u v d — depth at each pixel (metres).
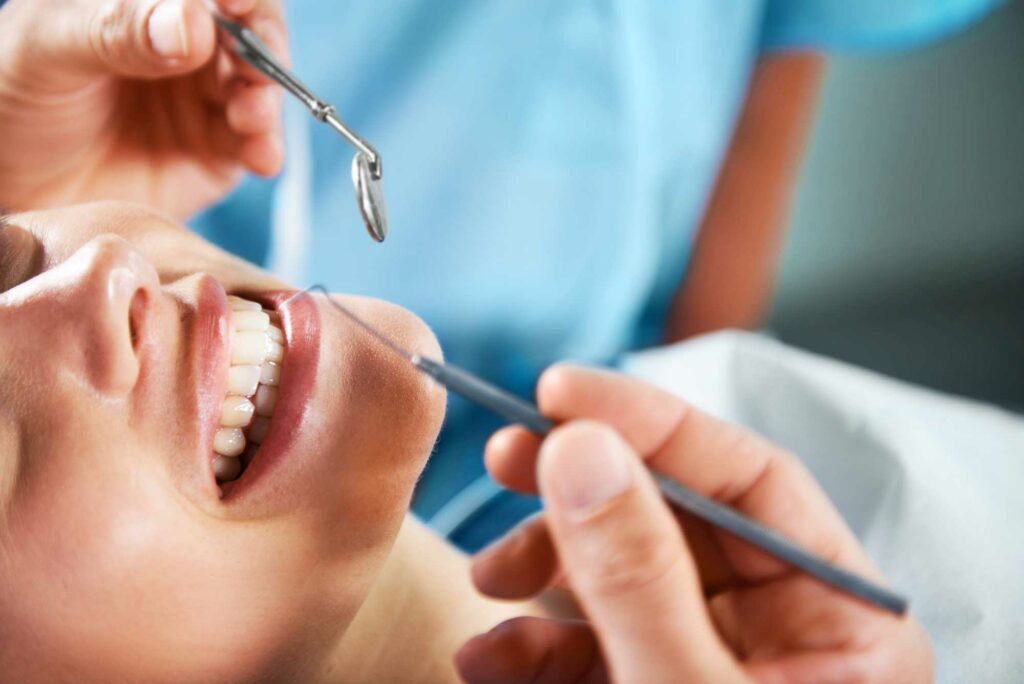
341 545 0.50
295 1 1.11
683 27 1.24
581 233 1.23
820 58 1.39
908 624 0.54
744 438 0.58
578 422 0.42
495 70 1.17
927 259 1.50
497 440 0.62
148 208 0.65
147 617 0.48
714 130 1.33
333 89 1.15
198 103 0.86
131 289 0.45
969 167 1.50
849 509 0.87
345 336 0.51
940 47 1.50
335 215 1.16
